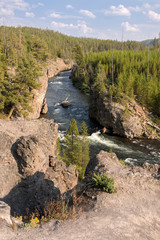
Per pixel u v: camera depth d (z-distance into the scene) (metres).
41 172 17.30
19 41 97.69
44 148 18.34
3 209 9.18
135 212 11.14
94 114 63.50
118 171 16.62
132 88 63.06
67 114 66.50
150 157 41.19
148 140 50.91
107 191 12.98
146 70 85.19
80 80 112.69
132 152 43.44
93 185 13.95
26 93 49.19
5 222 8.56
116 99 58.56
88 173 18.73
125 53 115.31
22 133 19.55
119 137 52.72
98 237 8.36
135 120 53.25
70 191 15.35
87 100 83.06
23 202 15.34
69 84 114.69
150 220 10.69
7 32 104.12
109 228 9.20
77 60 124.81
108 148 45.03
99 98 60.72
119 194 12.99
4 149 16.17
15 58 69.00
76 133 32.75
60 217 10.23
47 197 14.84
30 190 15.88
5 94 48.53
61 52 190.50
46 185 15.33
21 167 15.76
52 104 76.12
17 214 13.80
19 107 51.16
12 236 7.81
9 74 52.62
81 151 32.44
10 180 15.11
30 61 50.78
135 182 14.88
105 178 13.60
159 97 57.44
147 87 61.75
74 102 79.81
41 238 7.88
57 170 16.81
